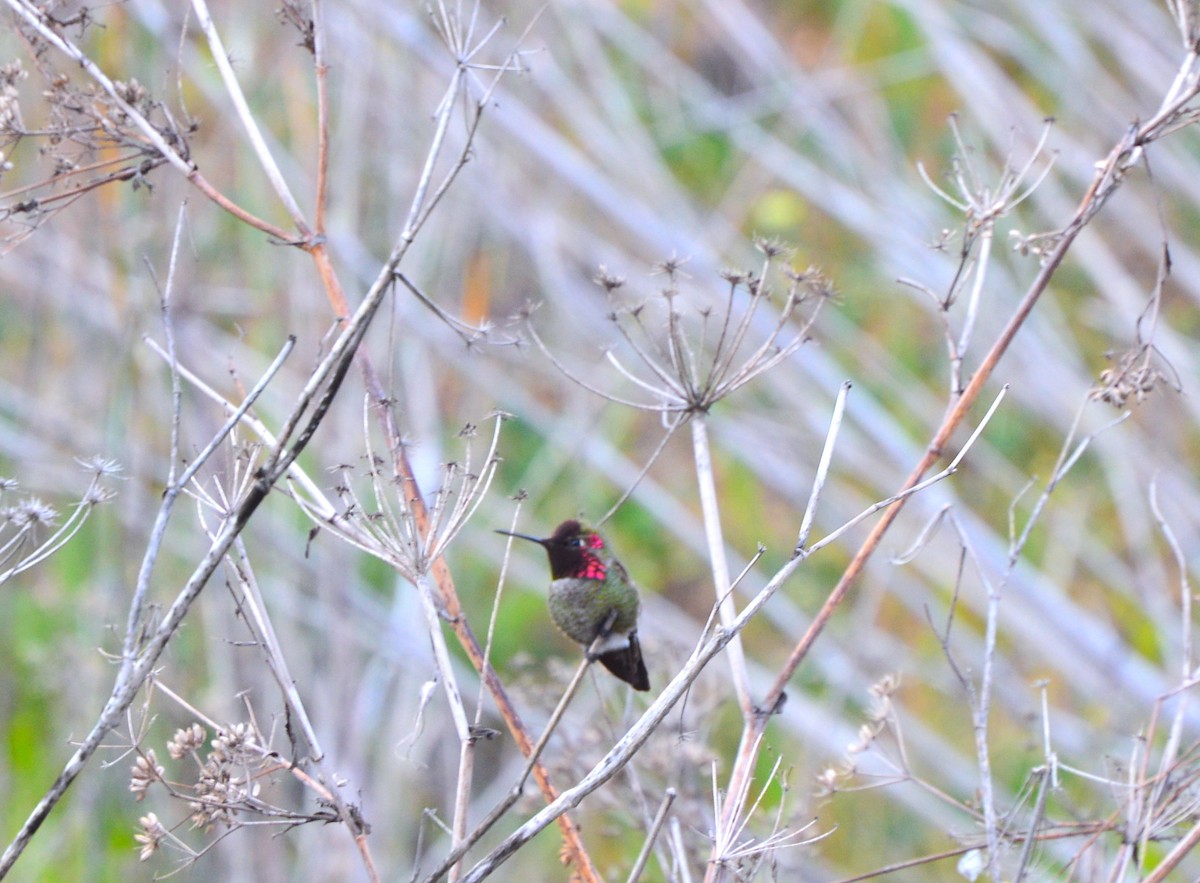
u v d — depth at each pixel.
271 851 11.26
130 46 12.34
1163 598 14.92
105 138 5.91
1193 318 19.20
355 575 13.01
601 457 16.06
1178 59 18.61
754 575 17.14
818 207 19.88
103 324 13.58
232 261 13.95
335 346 5.22
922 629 16.55
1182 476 16.73
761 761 12.30
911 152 20.28
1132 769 6.36
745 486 18.52
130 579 12.48
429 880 4.99
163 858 11.26
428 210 5.39
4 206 6.88
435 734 12.50
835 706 12.95
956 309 16.78
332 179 14.27
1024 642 16.27
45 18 5.86
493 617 5.49
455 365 14.95
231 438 5.59
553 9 18.62
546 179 17.81
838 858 13.24
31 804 12.96
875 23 21.84
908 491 5.24
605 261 16.34
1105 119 18.50
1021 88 20.55
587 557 7.10
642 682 7.20
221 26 13.98
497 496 16.30
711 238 17.41
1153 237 17.83
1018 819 7.15
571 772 7.59
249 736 5.37
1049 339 16.97
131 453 12.66
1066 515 16.80
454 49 5.90
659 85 20.33
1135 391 6.17
